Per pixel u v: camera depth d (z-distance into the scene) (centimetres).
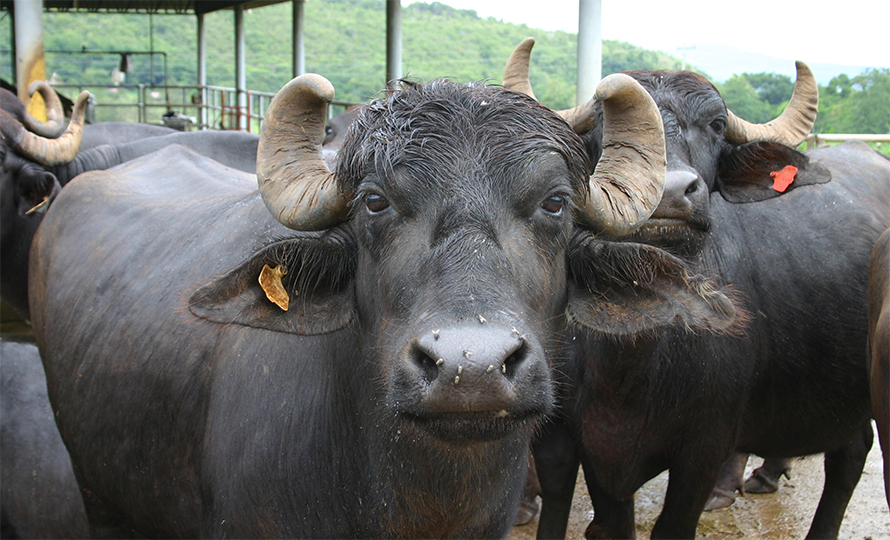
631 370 406
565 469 449
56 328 430
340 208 265
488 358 197
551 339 265
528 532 535
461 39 4681
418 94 256
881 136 1012
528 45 532
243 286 271
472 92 257
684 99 425
